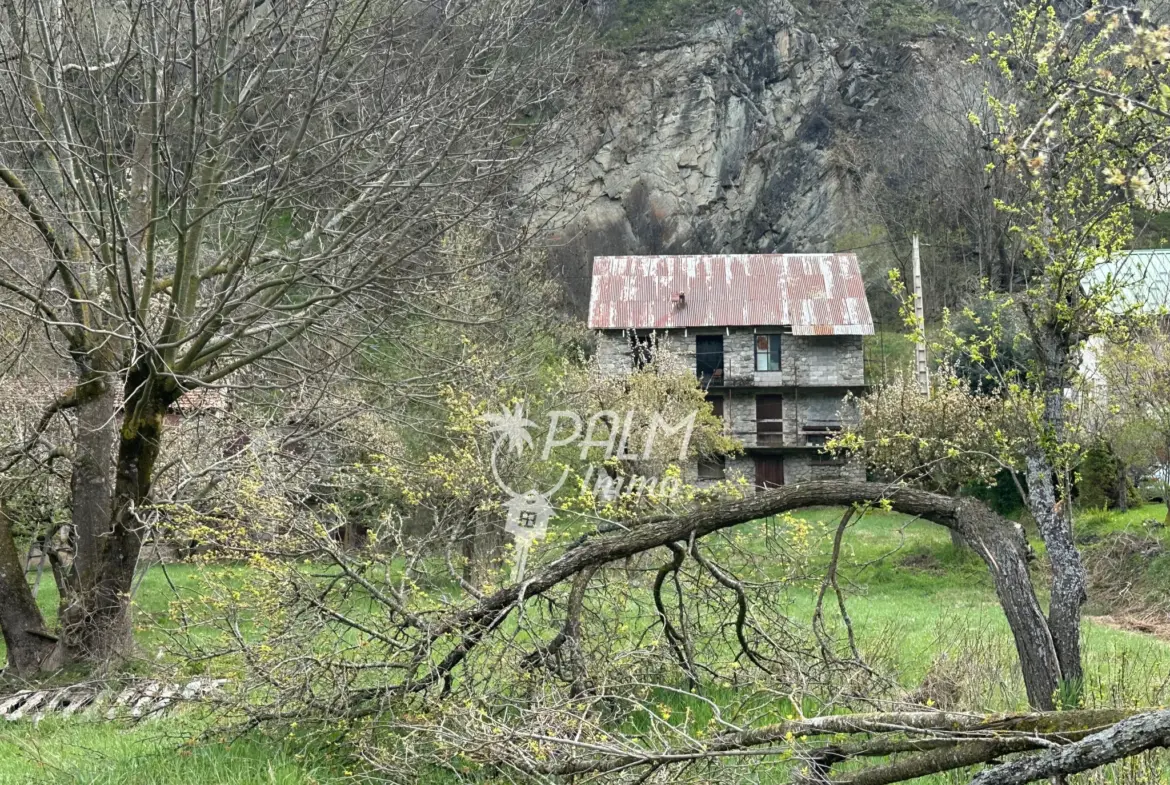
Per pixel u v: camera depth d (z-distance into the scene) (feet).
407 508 43.04
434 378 47.73
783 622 29.22
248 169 45.52
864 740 16.83
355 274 41.96
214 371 49.49
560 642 24.27
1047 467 24.95
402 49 41.83
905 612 54.80
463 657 24.62
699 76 165.78
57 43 39.83
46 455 51.88
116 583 44.11
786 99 170.71
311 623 25.59
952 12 173.78
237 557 27.81
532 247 49.08
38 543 56.70
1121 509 81.10
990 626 44.83
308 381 44.62
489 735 19.85
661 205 162.91
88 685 38.78
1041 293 25.05
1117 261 30.60
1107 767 18.70
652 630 31.58
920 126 154.81
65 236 44.11
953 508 24.03
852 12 176.04
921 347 78.95
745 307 123.75
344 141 42.14
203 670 29.35
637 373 81.87
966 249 148.77
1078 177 24.09
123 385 50.57
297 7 39.01
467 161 39.50
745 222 167.73
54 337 51.39
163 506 36.06
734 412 123.34
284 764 23.16
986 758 15.28
